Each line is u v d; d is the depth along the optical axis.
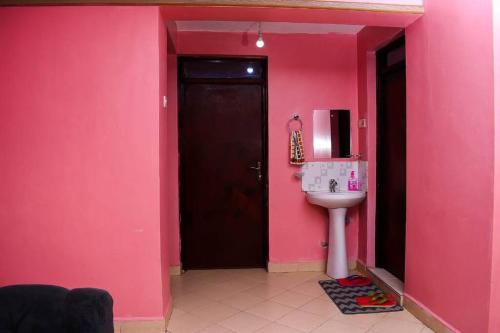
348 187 3.97
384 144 3.70
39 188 2.60
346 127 3.96
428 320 2.65
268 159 3.92
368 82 3.73
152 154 2.62
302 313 2.95
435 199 2.57
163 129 2.78
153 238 2.64
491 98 2.05
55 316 1.39
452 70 2.37
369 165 3.75
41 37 2.56
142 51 2.59
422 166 2.73
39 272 2.62
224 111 4.03
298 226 3.96
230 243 4.09
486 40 2.07
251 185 4.07
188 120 4.01
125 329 2.62
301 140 3.83
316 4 2.57
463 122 2.28
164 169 2.81
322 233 3.98
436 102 2.54
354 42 3.95
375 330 2.64
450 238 2.42
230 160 4.05
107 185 2.62
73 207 2.62
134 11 2.58
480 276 2.15
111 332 1.44
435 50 2.54
